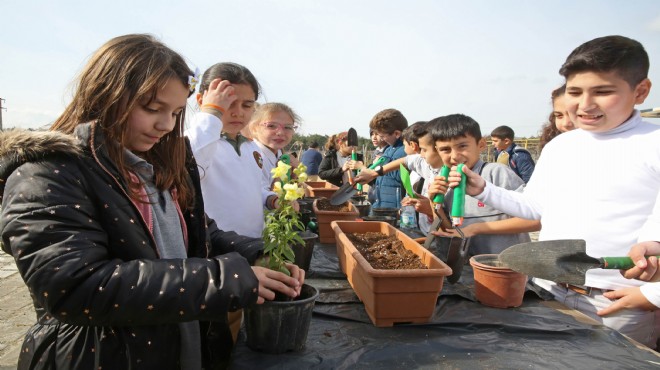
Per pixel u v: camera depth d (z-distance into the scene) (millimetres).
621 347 1399
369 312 1646
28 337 1122
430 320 1607
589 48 1589
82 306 907
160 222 1281
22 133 967
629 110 1669
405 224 3861
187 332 1275
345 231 2756
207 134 1998
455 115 2666
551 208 1956
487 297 1773
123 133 1119
